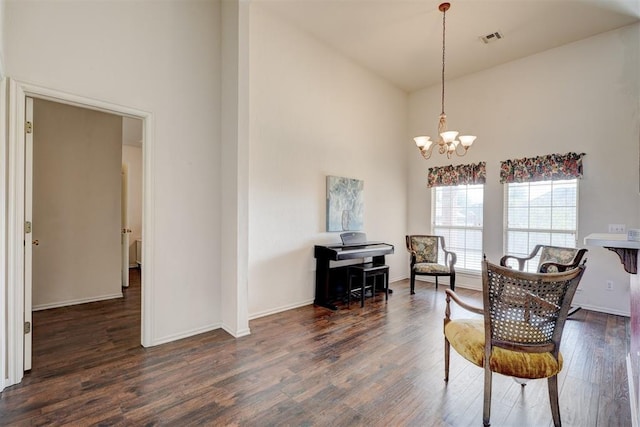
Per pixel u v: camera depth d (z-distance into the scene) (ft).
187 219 9.93
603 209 12.74
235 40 10.15
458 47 14.12
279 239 12.51
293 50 12.87
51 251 12.84
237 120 10.08
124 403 6.51
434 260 16.48
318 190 13.97
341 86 14.93
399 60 15.38
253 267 11.71
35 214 12.49
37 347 9.11
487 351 5.86
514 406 6.55
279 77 12.42
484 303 5.79
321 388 7.15
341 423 5.99
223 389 7.06
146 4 9.09
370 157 16.53
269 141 12.14
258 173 11.82
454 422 6.03
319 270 13.57
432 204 18.15
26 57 7.18
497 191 15.58
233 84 10.23
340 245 14.16
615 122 12.53
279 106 12.46
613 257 12.52
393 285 17.17
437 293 15.49
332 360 8.48
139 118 9.12
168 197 9.51
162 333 9.46
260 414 6.23
